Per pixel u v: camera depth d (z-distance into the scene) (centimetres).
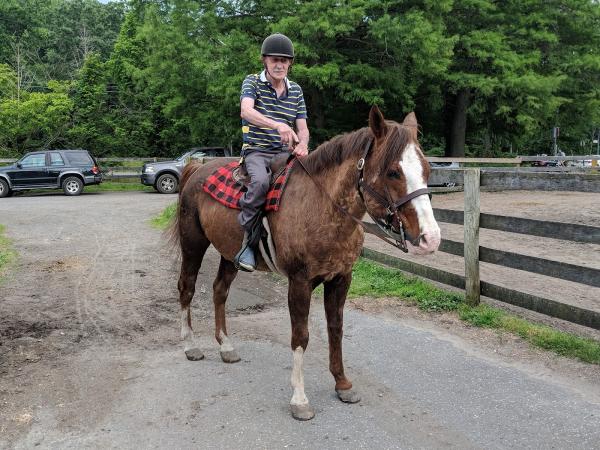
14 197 1880
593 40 1839
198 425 333
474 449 302
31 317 543
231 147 2198
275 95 379
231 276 441
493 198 1495
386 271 672
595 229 427
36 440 318
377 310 558
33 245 913
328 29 1342
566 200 1406
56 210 1416
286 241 338
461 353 441
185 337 449
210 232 414
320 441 312
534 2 1697
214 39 1544
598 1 1742
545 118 1795
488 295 528
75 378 404
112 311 566
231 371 415
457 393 372
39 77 3550
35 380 400
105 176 2325
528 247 819
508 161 1695
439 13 1495
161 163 2042
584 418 333
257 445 309
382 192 286
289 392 378
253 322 535
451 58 1645
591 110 1888
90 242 945
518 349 444
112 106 2780
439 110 1950
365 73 1451
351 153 312
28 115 2408
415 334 486
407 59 1502
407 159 278
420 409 350
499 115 1862
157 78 1748
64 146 2612
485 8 1591
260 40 1561
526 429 323
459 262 745
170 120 2556
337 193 318
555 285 623
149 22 1589
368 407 354
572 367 406
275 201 347
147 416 345
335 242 324
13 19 4469
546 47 1758
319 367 421
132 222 1188
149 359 442
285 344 473
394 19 1339
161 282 682
